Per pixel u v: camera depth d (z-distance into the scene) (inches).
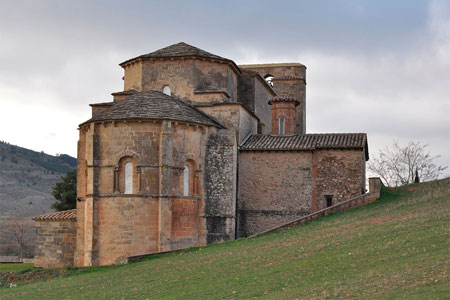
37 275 1090.7
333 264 778.2
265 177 1465.3
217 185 1350.9
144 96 1368.1
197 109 1497.3
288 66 2405.3
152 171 1256.8
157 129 1273.4
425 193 1418.6
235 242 1205.1
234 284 758.5
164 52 1595.7
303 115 2364.7
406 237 859.4
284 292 665.0
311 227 1200.2
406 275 637.9
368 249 828.6
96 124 1282.0
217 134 1385.3
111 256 1227.2
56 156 7864.2
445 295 538.6
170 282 842.8
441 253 721.6
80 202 1370.6
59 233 1403.8
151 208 1240.8
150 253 1146.7
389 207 1266.0
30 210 5103.3
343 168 1429.6
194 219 1314.0
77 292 874.1
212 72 1563.7
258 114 1782.7
